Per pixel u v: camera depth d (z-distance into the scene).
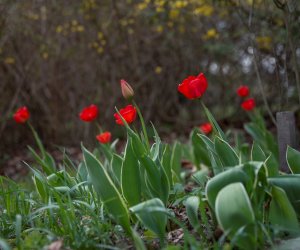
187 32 8.59
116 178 2.88
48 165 3.71
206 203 2.60
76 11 8.11
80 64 8.47
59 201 2.61
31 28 7.82
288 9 3.72
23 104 8.17
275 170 2.57
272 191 2.33
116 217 2.46
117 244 2.46
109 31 8.49
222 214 2.09
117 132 8.62
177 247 2.18
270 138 4.31
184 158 5.81
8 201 2.92
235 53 8.05
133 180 2.60
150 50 8.91
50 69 8.17
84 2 7.98
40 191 3.07
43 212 2.91
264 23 5.72
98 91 8.56
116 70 8.68
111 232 2.58
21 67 7.83
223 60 8.52
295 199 2.40
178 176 3.94
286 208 2.30
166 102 9.27
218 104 8.98
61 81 8.23
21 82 7.75
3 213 2.95
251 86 8.19
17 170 6.70
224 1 5.54
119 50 8.66
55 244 2.24
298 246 2.19
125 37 8.52
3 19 7.25
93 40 8.31
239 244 2.12
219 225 2.29
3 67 7.94
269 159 2.57
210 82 8.97
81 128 8.22
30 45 7.87
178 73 9.01
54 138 8.20
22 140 8.23
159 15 7.47
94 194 2.98
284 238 2.35
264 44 6.04
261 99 7.54
